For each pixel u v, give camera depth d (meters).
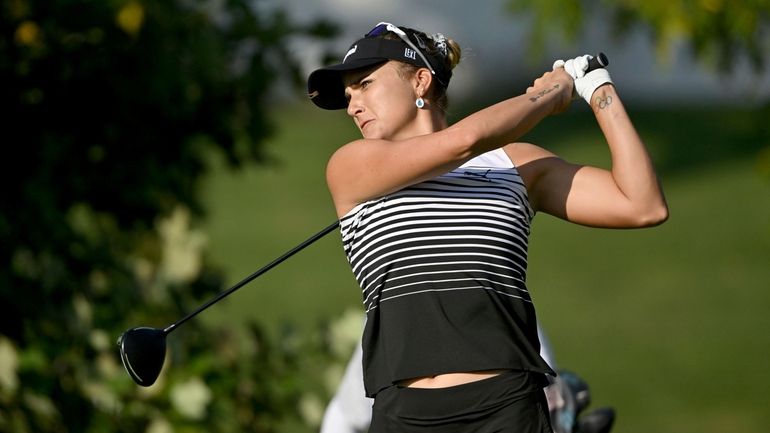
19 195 22.16
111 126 22.72
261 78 23.67
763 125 27.66
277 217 66.19
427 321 13.09
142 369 14.42
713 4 26.95
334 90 14.59
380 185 13.41
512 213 13.65
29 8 21.19
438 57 14.37
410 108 14.19
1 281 21.19
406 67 14.23
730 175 73.31
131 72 22.36
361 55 14.17
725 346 50.12
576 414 17.94
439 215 13.41
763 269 59.66
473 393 12.96
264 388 22.67
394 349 13.12
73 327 21.02
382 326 13.27
